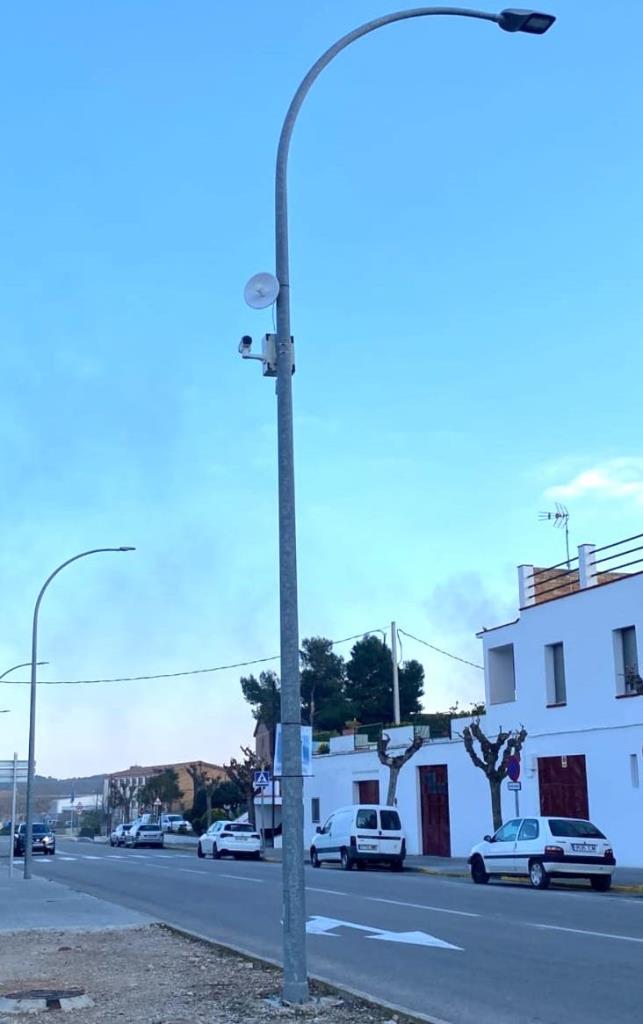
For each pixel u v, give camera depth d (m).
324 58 10.92
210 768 96.25
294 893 10.05
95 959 13.26
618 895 22.30
